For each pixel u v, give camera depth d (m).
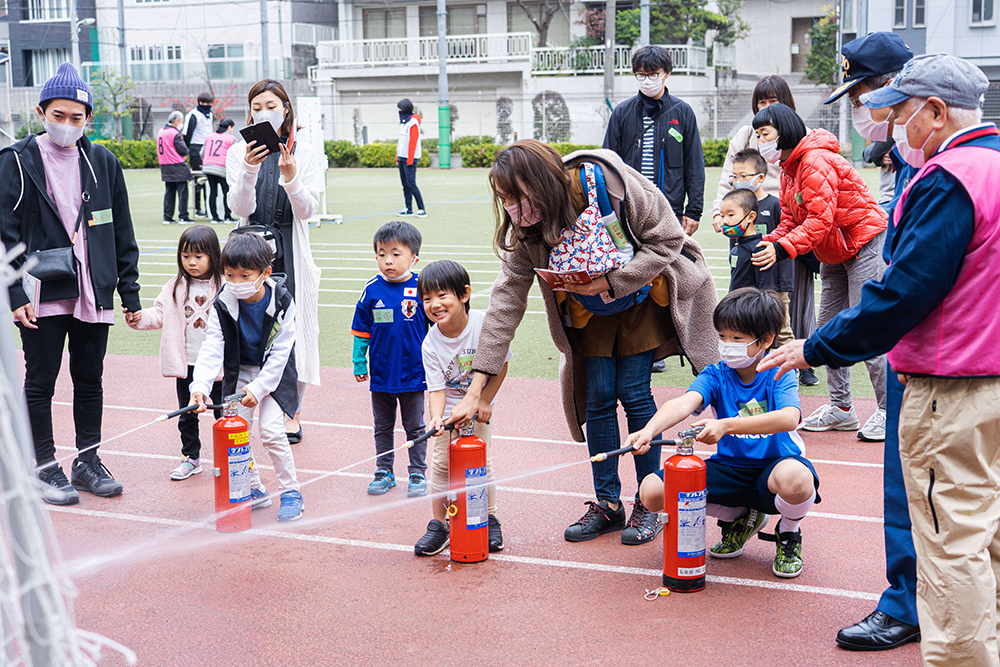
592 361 4.29
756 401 3.90
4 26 45.47
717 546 4.14
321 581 3.91
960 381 2.66
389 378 5.03
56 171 4.88
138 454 5.77
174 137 17.92
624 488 5.04
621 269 3.84
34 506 2.05
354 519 4.67
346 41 42.50
